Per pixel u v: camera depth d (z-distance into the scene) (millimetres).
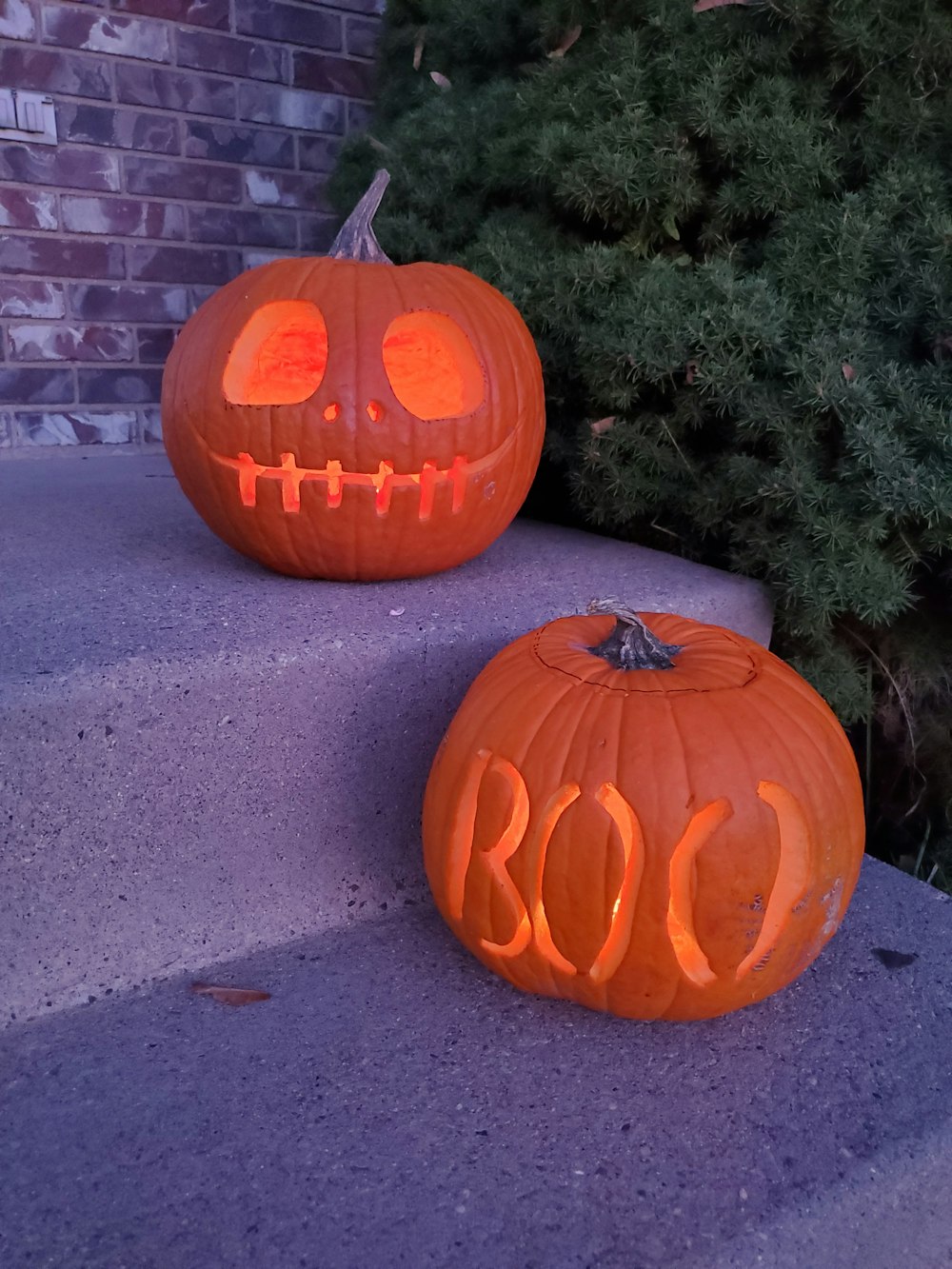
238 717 1413
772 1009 1363
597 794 1182
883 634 2188
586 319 2301
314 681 1465
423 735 1602
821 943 1301
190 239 3318
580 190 2205
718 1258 995
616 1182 1068
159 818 1384
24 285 3072
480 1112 1165
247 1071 1227
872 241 2033
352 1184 1059
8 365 3111
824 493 1893
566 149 2248
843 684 2035
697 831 1182
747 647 1420
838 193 2207
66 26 2926
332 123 3514
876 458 1800
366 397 1608
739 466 2035
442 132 2750
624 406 2164
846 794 1278
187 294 3363
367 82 3551
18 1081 1202
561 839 1192
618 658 1347
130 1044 1276
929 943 1525
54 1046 1272
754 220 2277
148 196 3203
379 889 1614
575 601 1776
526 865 1227
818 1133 1144
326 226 3559
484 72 3043
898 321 2031
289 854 1513
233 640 1452
